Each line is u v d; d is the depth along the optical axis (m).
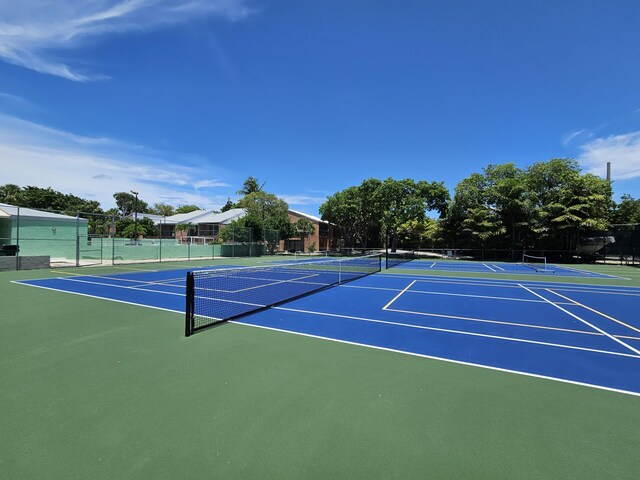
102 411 3.51
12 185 57.69
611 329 7.33
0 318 7.70
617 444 3.04
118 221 54.41
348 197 45.09
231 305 9.54
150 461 2.71
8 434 3.08
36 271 19.12
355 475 2.59
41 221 26.59
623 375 4.71
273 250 43.00
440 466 2.71
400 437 3.11
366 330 7.01
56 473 2.56
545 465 2.73
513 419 3.47
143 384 4.20
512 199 34.47
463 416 3.52
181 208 92.50
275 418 3.42
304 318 8.03
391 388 4.18
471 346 6.00
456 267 26.31
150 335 6.39
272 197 44.88
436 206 40.91
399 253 43.59
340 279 16.39
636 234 30.41
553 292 13.03
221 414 3.48
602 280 17.52
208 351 5.50
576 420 3.46
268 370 4.72
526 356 5.49
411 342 6.20
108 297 10.56
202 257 34.94
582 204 31.67
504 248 35.94
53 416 3.40
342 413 3.54
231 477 2.54
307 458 2.79
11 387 4.07
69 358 5.10
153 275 17.36
